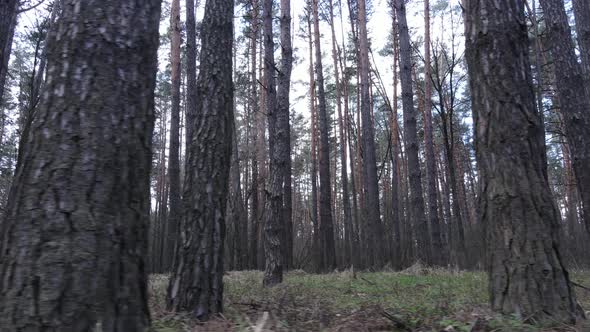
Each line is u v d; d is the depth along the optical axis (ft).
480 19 15.62
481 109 15.34
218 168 18.53
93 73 9.93
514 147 14.53
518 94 14.88
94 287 9.02
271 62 36.94
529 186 14.19
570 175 84.69
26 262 8.84
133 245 9.85
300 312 18.19
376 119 121.80
